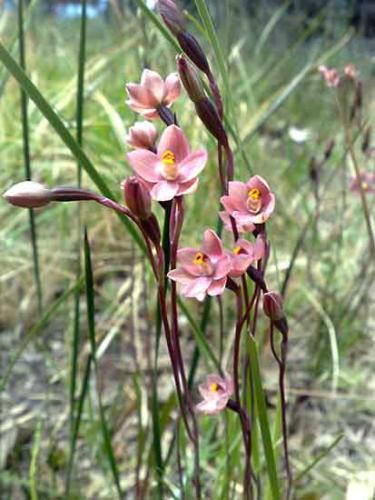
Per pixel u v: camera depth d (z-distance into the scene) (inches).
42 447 13.5
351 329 17.4
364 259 18.8
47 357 14.7
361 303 16.8
